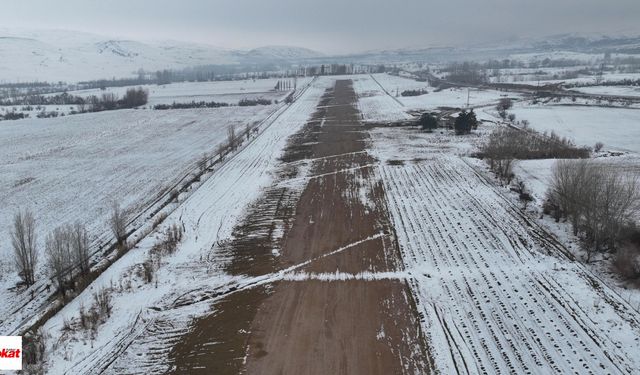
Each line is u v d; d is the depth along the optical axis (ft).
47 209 143.43
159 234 118.11
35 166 197.36
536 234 108.17
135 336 76.69
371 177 161.79
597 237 96.32
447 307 81.20
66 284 93.04
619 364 65.51
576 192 106.42
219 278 94.63
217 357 70.64
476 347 70.54
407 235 111.65
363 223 120.37
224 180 164.66
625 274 86.48
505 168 152.97
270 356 70.28
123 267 100.32
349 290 88.17
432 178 156.76
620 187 115.44
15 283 98.63
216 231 118.83
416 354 69.51
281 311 82.02
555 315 77.30
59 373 68.18
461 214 122.93
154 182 168.14
